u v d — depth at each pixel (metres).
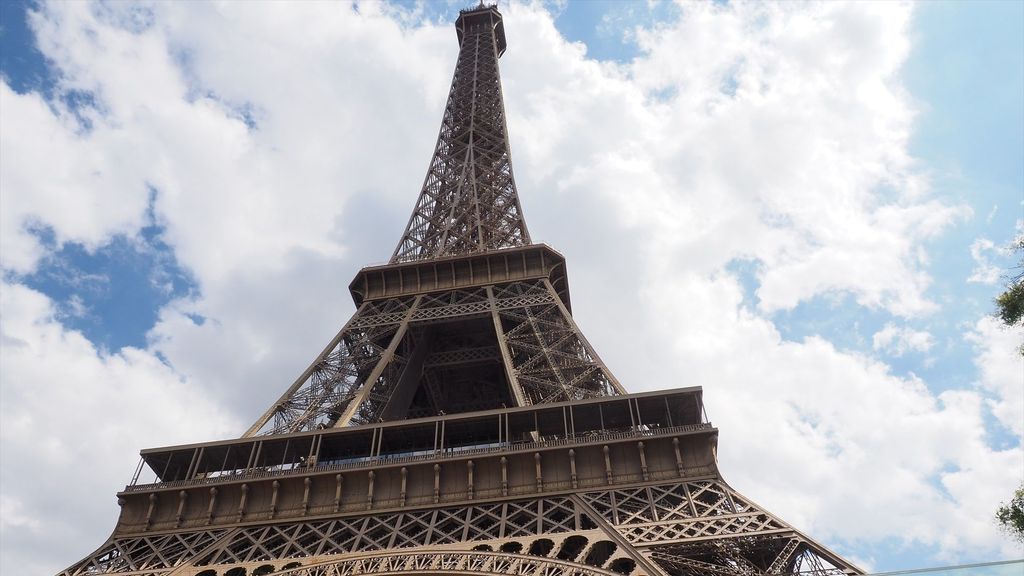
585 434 57.19
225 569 48.91
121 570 50.84
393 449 62.72
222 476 58.28
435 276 86.62
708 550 43.69
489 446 57.12
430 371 88.25
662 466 52.47
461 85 133.25
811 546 42.06
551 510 49.72
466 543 47.12
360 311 83.50
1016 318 28.34
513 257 86.38
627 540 44.34
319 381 71.56
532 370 68.62
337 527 52.78
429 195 107.06
